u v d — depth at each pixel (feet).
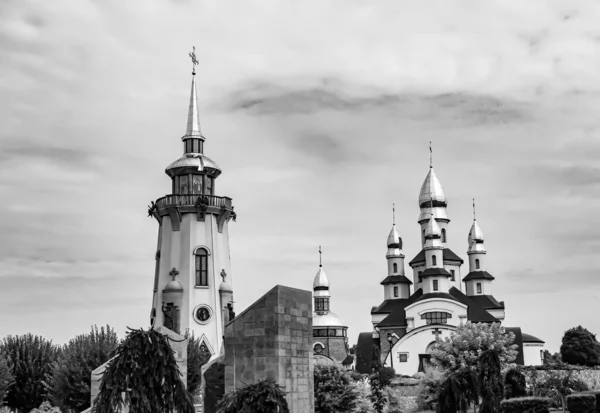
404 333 424.87
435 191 473.26
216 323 284.00
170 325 278.87
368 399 229.45
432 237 431.02
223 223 298.56
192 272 286.05
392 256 480.64
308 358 124.67
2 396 221.66
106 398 99.30
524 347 405.39
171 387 102.53
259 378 116.57
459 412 161.38
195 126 309.63
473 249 469.16
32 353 244.42
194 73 316.81
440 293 418.31
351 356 466.29
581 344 416.26
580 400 176.24
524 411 170.09
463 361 285.23
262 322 118.21
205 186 300.20
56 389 195.42
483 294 459.32
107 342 196.95
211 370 140.46
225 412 100.89
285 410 102.17
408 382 314.35
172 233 293.23
